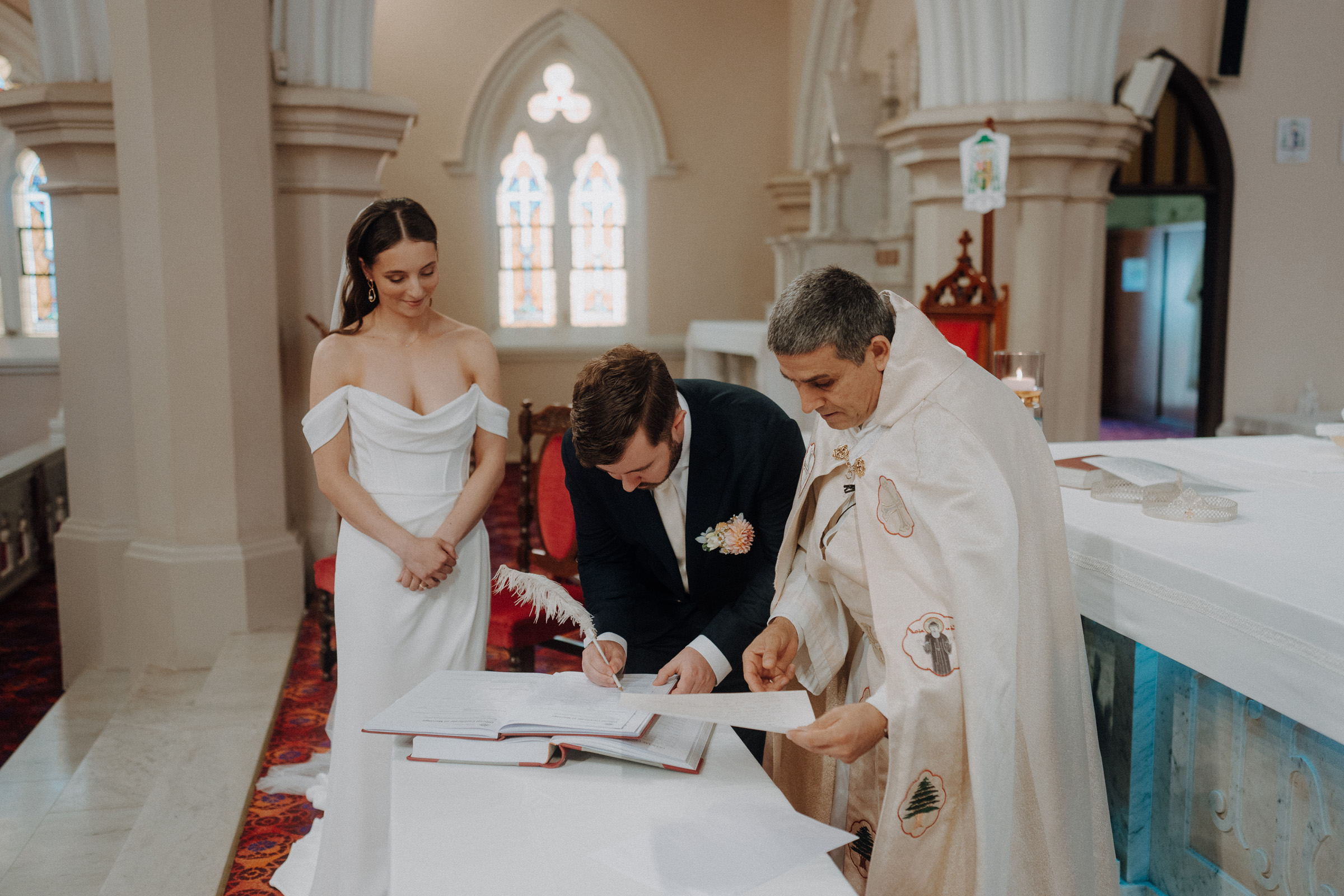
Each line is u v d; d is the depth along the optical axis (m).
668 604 2.25
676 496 2.05
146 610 4.68
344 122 4.97
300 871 2.73
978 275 4.37
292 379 5.17
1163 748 2.12
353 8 5.05
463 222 9.59
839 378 1.57
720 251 10.06
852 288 1.56
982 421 1.57
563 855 1.28
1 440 9.03
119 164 4.51
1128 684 2.14
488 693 1.73
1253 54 6.90
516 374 9.82
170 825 2.96
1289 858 1.79
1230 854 1.94
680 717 1.67
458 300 9.67
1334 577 1.71
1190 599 1.78
